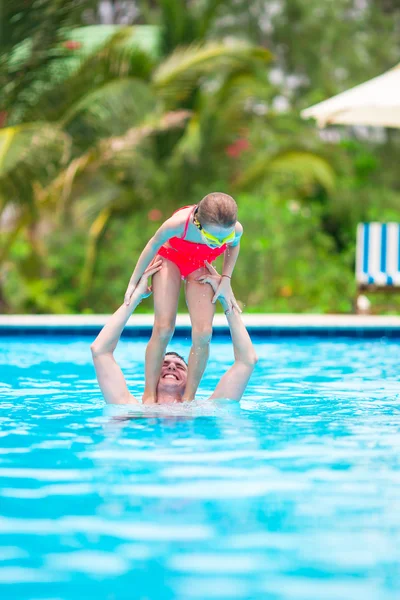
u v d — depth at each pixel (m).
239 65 18.67
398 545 3.43
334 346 11.57
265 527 3.63
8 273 17.19
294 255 16.89
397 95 12.65
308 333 12.33
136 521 3.71
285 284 16.44
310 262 17.11
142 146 18.33
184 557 3.29
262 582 3.07
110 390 6.52
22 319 12.95
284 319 13.10
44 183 14.95
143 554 3.32
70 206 17.53
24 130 14.20
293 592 2.99
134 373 8.91
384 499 4.06
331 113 13.02
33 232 17.88
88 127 15.28
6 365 9.55
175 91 16.78
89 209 17.95
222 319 12.98
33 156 14.39
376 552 3.35
